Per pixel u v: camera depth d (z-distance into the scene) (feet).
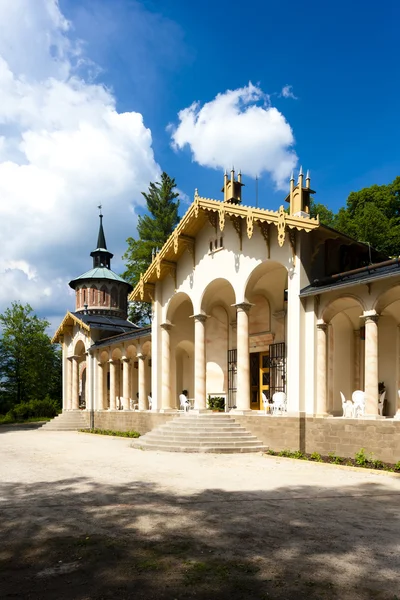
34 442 82.02
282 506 30.63
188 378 103.65
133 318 179.73
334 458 52.34
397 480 40.09
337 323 71.46
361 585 18.20
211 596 17.22
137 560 20.84
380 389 67.97
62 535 24.59
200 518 27.76
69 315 135.64
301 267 61.36
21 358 184.44
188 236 80.59
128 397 108.88
